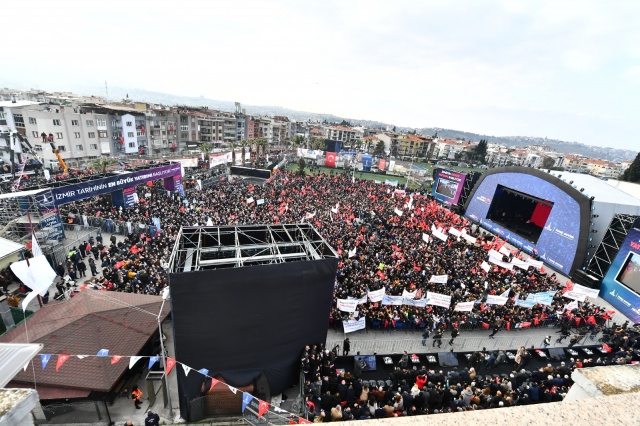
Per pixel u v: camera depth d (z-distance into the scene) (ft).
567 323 69.21
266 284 42.06
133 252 78.54
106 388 40.27
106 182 109.09
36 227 83.87
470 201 159.74
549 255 114.21
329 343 60.95
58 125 204.54
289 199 139.13
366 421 6.59
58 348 42.96
